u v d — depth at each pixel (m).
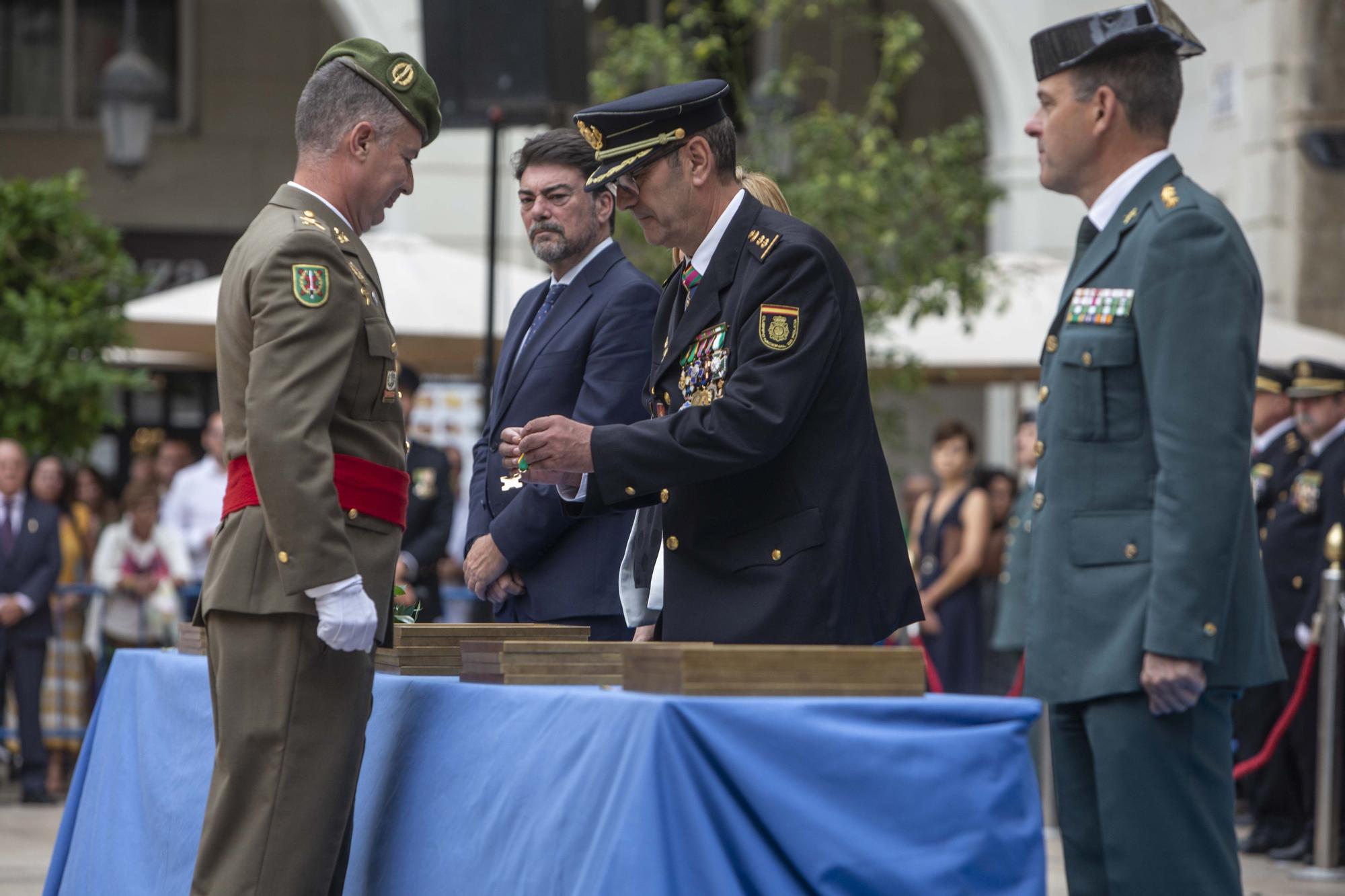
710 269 9.38
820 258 9.01
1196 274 8.95
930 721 7.55
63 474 27.77
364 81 9.57
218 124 48.91
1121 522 9.13
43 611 25.98
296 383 8.80
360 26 38.78
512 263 38.47
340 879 9.65
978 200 30.12
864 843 7.25
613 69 31.98
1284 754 20.20
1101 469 9.24
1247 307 8.95
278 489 8.66
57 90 48.56
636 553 10.60
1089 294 9.38
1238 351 8.88
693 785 7.06
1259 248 37.75
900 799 7.35
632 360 12.34
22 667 25.81
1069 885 9.66
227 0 49.00
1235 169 38.84
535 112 19.61
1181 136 41.25
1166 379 8.91
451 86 19.80
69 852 12.43
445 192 38.22
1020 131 40.16
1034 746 21.75
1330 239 37.44
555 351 12.65
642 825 6.94
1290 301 37.34
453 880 8.38
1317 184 37.34
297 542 8.66
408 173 9.81
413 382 21.97
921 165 31.02
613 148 9.47
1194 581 8.72
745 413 8.70
